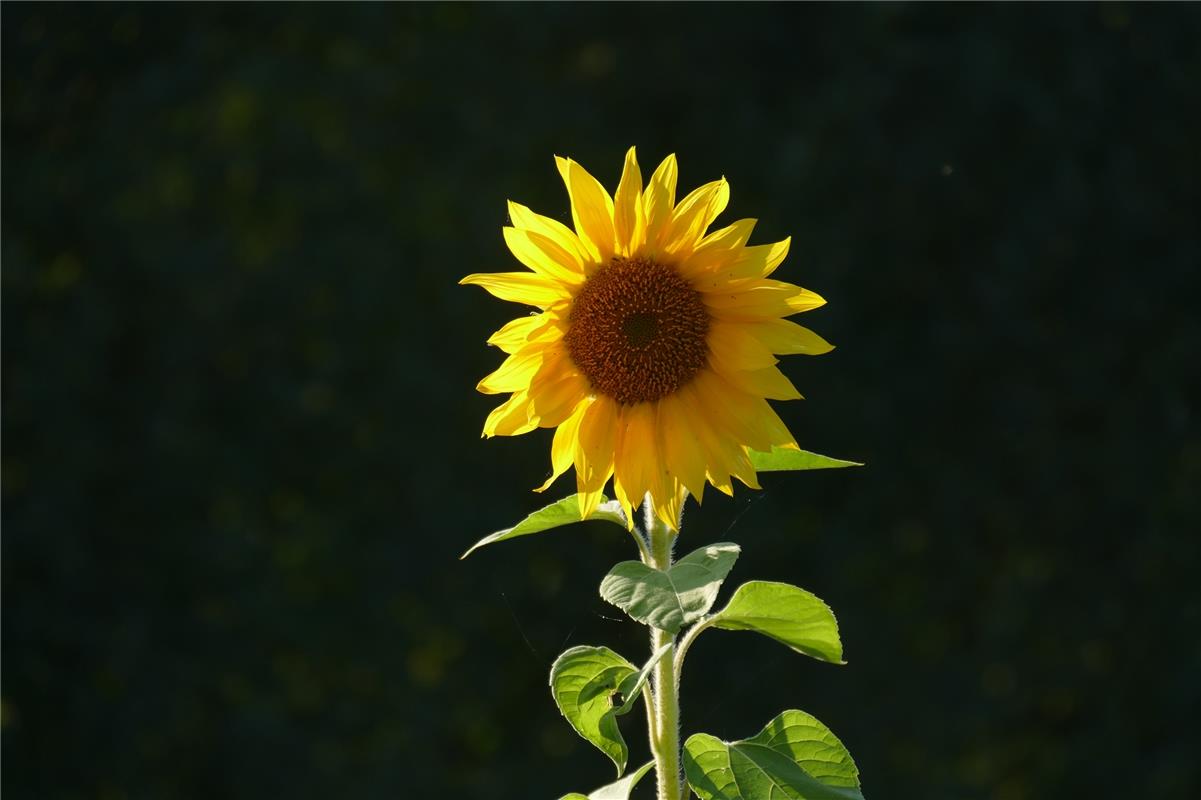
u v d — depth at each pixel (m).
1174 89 12.18
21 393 11.73
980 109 11.99
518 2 12.55
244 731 11.54
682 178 12.30
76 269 12.16
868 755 11.70
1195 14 12.31
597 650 3.18
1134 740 11.70
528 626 11.88
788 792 3.12
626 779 3.18
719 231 3.43
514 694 12.08
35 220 11.98
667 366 3.40
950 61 12.11
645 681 3.19
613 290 3.41
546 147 12.27
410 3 12.73
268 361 12.03
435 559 11.80
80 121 12.36
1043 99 12.00
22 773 11.51
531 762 12.01
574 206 3.40
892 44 12.25
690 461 3.40
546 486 3.42
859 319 12.15
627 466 3.42
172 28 12.55
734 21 12.52
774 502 11.87
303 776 11.56
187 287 11.88
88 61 12.43
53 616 11.59
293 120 12.17
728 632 11.84
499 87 12.43
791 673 11.82
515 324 3.46
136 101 12.12
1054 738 11.91
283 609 11.71
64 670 11.65
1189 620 11.76
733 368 3.38
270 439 11.95
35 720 11.56
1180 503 11.91
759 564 11.78
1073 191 12.04
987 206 12.12
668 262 3.44
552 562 11.94
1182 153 12.20
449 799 11.69
